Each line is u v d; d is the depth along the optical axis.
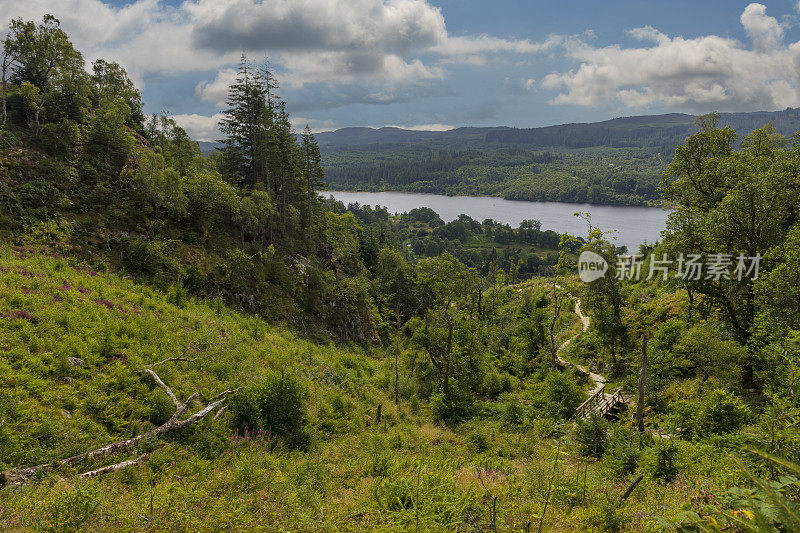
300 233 54.69
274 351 25.19
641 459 12.78
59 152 31.59
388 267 79.75
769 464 4.61
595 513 7.70
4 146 28.62
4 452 9.73
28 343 14.47
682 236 28.61
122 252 28.73
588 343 41.50
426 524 6.78
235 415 15.00
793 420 4.73
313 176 59.31
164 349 18.33
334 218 76.19
